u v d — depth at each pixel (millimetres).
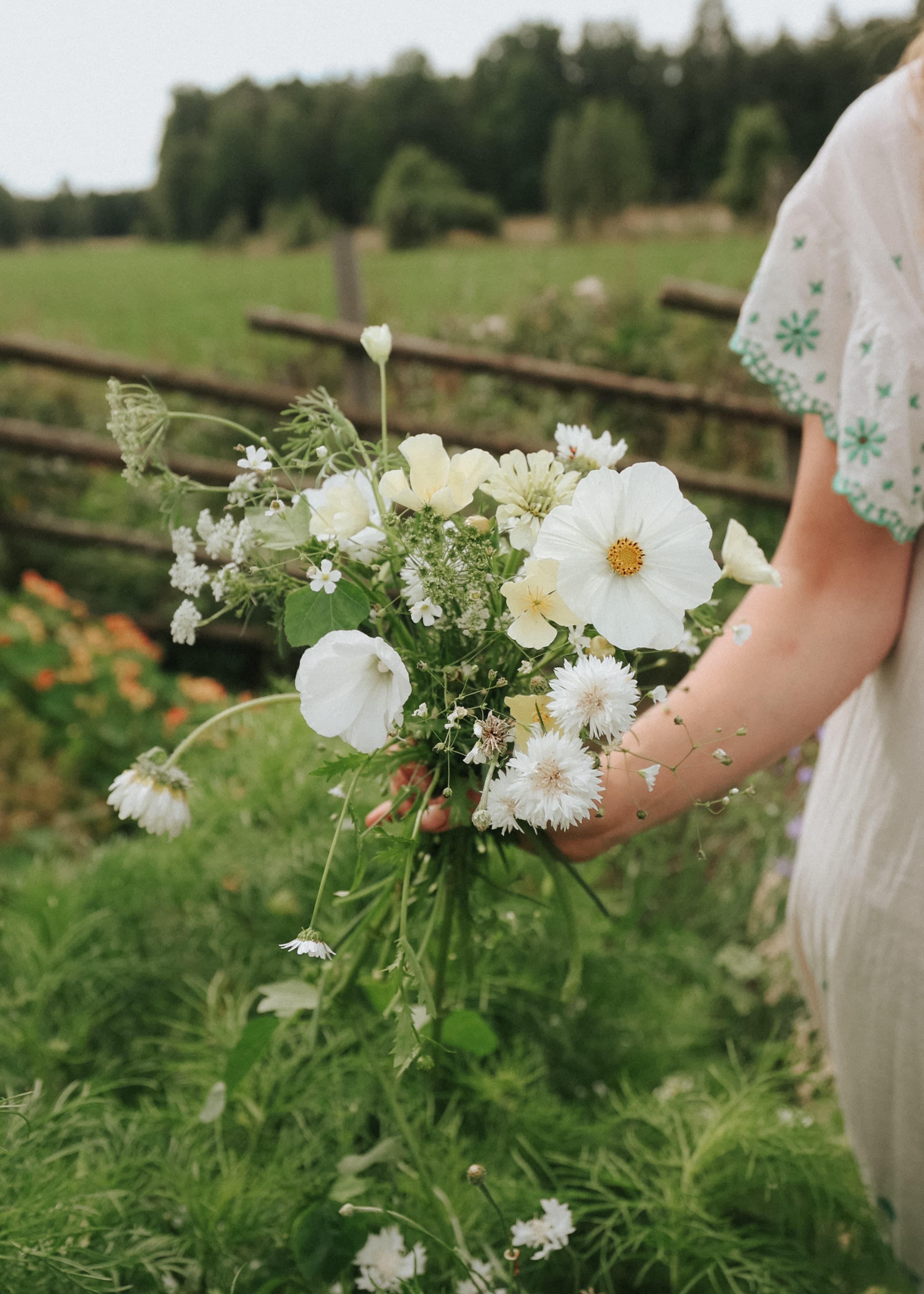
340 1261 1080
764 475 5059
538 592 788
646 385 4297
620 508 740
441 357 4238
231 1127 1310
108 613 4230
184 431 4543
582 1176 1320
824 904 1000
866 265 870
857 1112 1022
